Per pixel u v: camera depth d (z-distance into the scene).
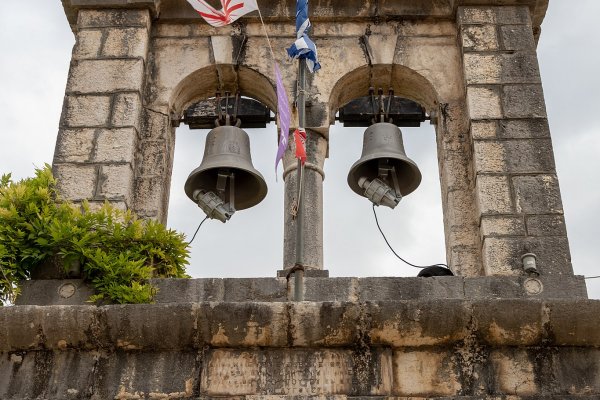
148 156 12.73
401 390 10.07
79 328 10.29
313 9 13.67
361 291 11.14
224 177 12.44
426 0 13.80
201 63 13.41
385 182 12.65
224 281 11.23
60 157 12.37
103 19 13.54
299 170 10.77
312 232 12.01
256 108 13.75
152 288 11.16
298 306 10.15
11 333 10.31
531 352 10.27
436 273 11.59
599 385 10.09
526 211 11.90
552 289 11.25
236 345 10.27
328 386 10.06
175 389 10.14
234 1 12.69
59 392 10.16
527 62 13.14
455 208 12.32
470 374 10.15
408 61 13.40
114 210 11.66
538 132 12.53
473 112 12.67
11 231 11.30
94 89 12.91
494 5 13.66
